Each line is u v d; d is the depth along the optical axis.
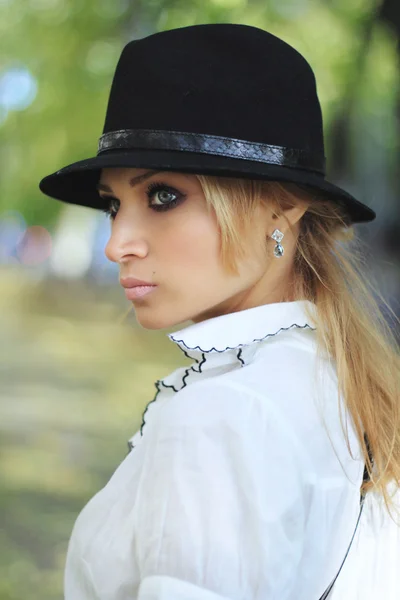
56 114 13.60
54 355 18.47
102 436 10.62
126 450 9.86
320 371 1.66
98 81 12.49
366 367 1.77
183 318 1.69
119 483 1.61
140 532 1.44
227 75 1.64
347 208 1.87
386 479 1.72
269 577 1.35
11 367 16.47
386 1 6.47
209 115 1.62
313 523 1.52
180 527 1.38
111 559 1.54
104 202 2.21
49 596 5.56
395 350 1.87
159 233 1.67
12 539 6.61
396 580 1.68
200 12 9.71
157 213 1.67
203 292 1.67
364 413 1.71
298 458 1.49
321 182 1.70
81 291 30.91
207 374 1.69
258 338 1.68
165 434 1.48
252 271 1.69
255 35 1.68
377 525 1.72
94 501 1.63
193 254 1.65
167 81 1.64
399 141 7.48
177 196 1.66
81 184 2.14
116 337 21.89
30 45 12.73
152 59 1.66
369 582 1.66
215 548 1.36
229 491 1.40
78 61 12.42
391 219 7.24
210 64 1.64
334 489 1.57
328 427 1.60
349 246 1.96
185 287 1.66
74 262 32.88
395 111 7.57
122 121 1.68
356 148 10.89
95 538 1.59
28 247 41.41
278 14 10.02
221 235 1.64
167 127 1.63
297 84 1.71
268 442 1.47
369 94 10.40
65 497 7.82
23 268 41.53
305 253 1.82
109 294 30.56
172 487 1.41
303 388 1.60
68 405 12.71
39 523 7.02
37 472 8.72
